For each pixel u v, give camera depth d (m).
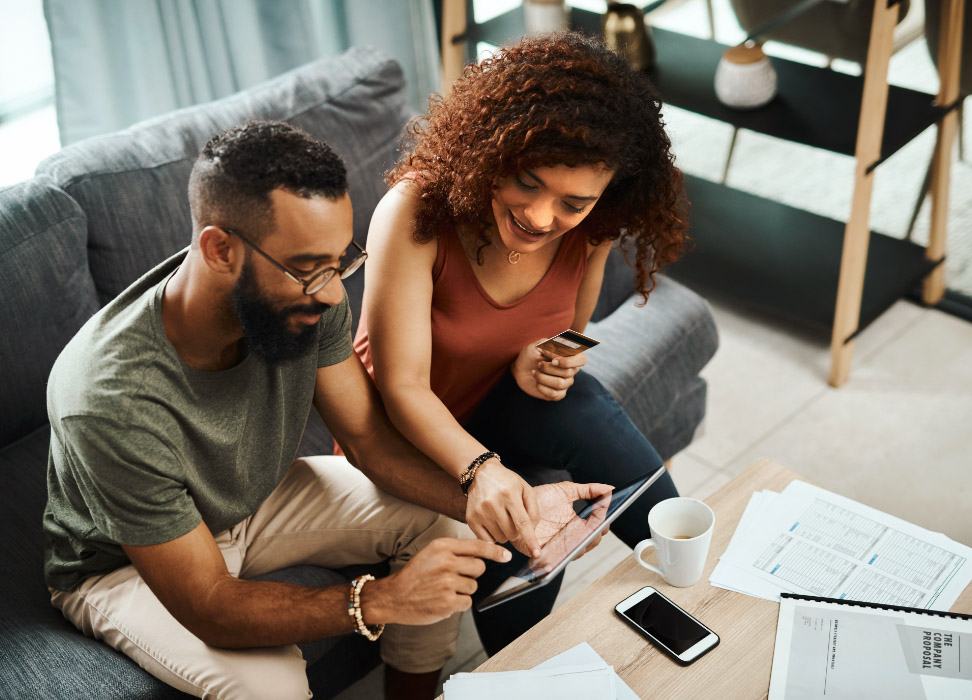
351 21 2.82
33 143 2.62
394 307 1.44
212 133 1.84
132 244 1.72
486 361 1.56
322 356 1.39
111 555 1.34
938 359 2.54
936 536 1.28
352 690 1.76
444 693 1.12
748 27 2.56
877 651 1.12
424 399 1.43
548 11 2.55
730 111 2.40
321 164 1.10
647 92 1.38
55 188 1.65
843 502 1.35
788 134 2.29
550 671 1.14
